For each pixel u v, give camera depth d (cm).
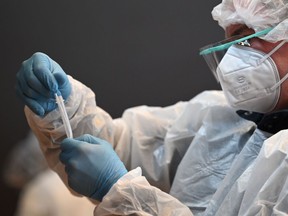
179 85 354
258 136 135
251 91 132
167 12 350
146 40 355
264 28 132
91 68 364
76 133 151
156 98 358
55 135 149
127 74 360
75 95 147
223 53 140
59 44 367
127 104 362
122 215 119
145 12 353
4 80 383
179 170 148
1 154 390
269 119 133
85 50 364
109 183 125
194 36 348
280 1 131
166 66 354
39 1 369
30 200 305
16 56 378
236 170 133
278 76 131
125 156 163
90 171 124
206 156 146
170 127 162
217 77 141
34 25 372
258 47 133
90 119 152
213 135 149
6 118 388
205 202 141
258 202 113
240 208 119
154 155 161
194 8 345
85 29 363
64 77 139
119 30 358
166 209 119
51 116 143
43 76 134
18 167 338
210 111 153
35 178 335
